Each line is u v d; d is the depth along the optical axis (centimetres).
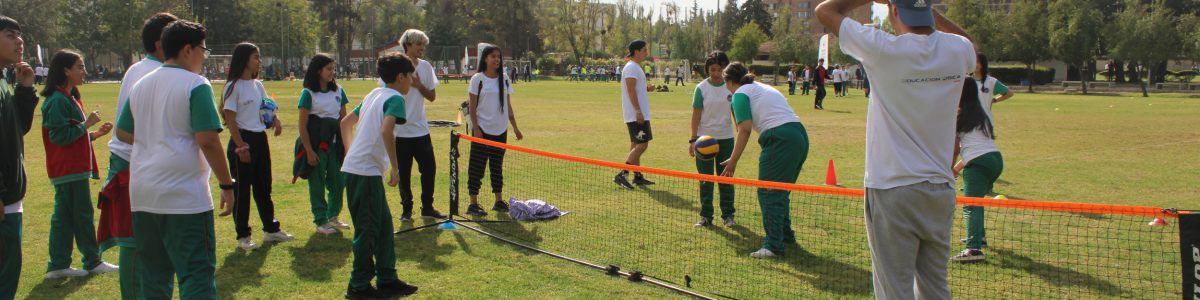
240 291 522
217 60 5900
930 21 330
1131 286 520
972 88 584
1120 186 958
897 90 323
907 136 325
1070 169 1109
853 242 653
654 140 1523
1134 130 1741
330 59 696
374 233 505
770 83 5878
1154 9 4297
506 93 816
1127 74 6281
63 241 546
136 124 391
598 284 539
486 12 8094
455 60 7200
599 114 2264
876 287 351
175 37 389
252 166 641
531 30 8144
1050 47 4306
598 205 826
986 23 4809
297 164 683
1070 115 2250
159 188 382
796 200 827
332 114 702
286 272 571
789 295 512
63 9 5991
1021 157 1248
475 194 782
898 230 331
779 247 613
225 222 734
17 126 413
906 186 325
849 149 1374
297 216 768
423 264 592
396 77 512
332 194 713
